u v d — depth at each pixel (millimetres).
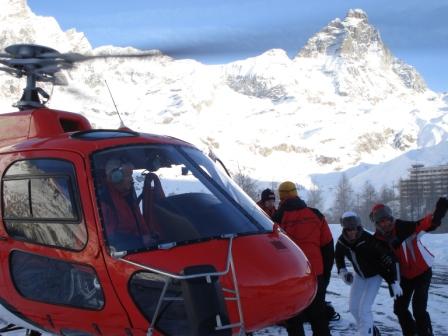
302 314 5859
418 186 109125
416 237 6438
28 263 4453
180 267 3934
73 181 4297
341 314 8766
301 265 4406
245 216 4500
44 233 4383
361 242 6168
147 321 3953
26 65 5074
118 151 4430
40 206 4438
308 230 5980
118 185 4281
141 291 3973
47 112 5086
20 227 4531
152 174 4438
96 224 4137
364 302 6215
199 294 3527
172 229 4176
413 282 6465
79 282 4207
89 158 4328
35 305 4418
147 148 4539
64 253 4238
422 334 6348
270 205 8234
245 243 4238
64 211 4297
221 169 4965
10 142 5098
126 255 4016
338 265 6395
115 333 4133
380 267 6164
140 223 4188
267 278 4098
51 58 4840
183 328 3875
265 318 4090
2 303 4660
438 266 15875
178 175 4539
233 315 3961
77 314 4211
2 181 4672
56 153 4469
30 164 4566
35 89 5398
